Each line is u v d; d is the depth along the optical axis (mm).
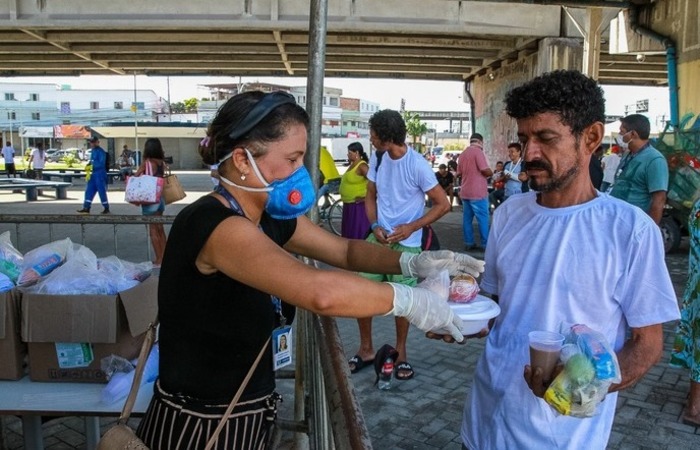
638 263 1524
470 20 12930
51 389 2609
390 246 4289
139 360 1857
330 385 1280
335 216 12859
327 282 1349
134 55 17125
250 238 1379
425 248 4426
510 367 1677
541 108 1530
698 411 3719
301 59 16953
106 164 14680
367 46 15648
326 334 1635
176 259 1464
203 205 1478
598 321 1570
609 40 12891
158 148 8172
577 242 1595
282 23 12453
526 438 1638
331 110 80062
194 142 50312
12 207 15883
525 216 1738
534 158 1571
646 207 5488
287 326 1993
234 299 1479
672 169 8977
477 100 19812
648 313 1511
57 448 3467
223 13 12430
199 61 17516
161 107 70375
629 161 5617
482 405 1771
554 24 13062
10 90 69562
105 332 2559
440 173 16609
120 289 2691
